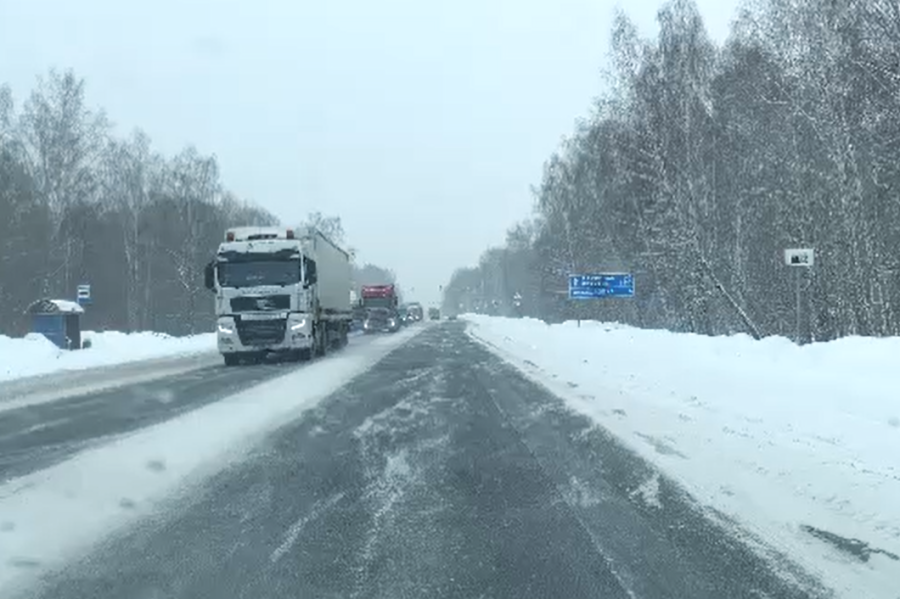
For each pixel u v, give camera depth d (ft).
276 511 27.14
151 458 35.94
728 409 44.37
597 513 26.27
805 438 35.19
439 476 32.12
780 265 108.47
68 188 179.93
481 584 20.15
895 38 81.97
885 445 32.14
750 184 114.11
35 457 37.35
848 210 84.23
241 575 20.99
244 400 57.72
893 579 19.76
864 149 87.71
